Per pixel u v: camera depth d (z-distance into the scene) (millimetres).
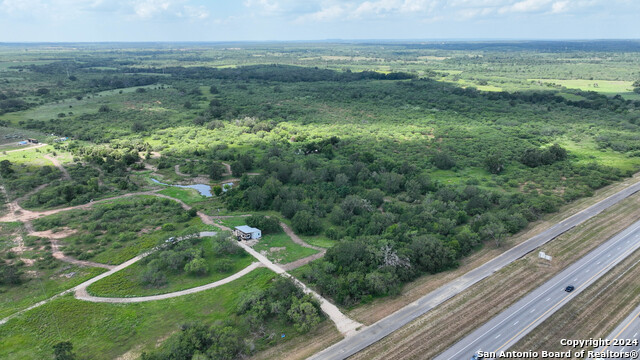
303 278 85062
